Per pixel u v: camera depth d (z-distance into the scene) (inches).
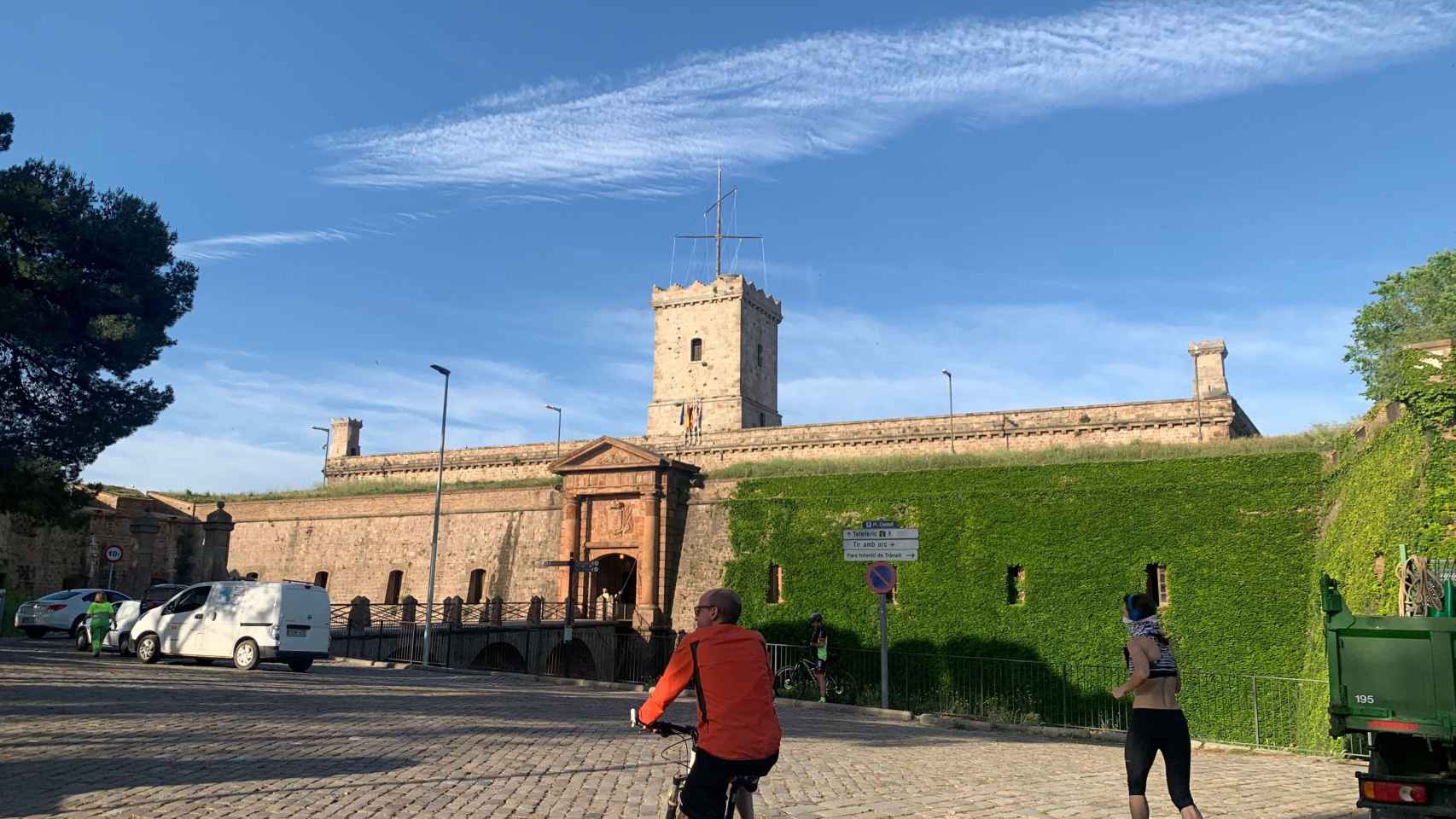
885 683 1005.8
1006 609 1601.9
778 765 560.4
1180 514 1507.1
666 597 1921.8
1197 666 1438.2
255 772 459.8
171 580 2381.9
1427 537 874.8
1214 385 2058.3
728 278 2999.5
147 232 1487.5
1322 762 682.8
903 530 1051.3
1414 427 940.0
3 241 1355.8
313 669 1131.3
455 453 2824.8
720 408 2938.0
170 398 1525.6
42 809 370.6
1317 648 1248.8
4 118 1341.0
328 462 3065.9
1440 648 351.9
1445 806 335.6
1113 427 2034.9
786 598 1809.8
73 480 1473.9
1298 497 1429.6
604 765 524.4
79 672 887.1
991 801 464.1
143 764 466.6
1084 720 1485.0
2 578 1897.1
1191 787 529.7
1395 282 1905.8
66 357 1401.3
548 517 2148.1
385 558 2341.3
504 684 1098.1
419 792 430.6
